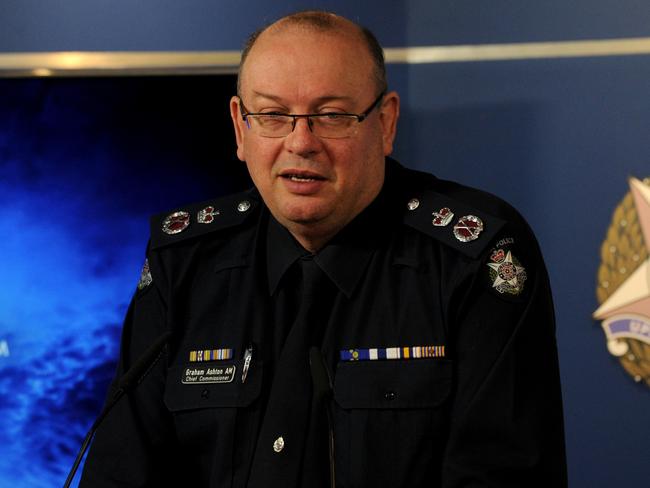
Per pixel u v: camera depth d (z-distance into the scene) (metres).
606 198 7.52
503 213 4.46
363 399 4.12
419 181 4.70
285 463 4.15
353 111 4.11
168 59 7.77
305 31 4.11
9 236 7.70
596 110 7.55
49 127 7.74
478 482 3.89
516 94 7.66
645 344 7.41
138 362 4.18
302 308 4.38
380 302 4.31
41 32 7.91
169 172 7.69
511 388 4.01
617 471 7.42
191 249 4.73
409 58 7.77
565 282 7.53
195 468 4.44
